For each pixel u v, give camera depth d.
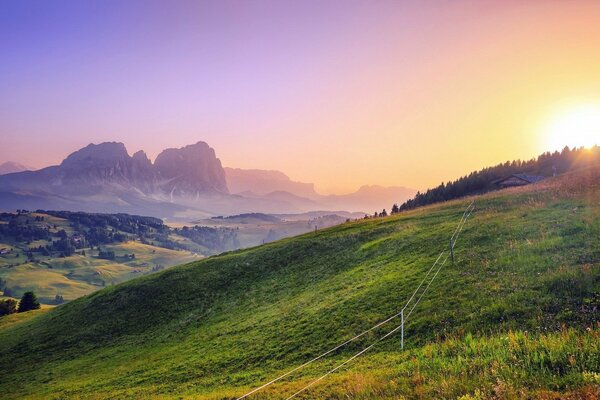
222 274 65.56
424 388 14.16
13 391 44.75
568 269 23.41
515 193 65.38
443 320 23.05
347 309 32.34
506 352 15.38
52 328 64.19
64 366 49.28
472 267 30.08
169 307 59.22
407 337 23.08
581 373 12.10
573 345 14.34
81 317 64.88
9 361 55.44
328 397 17.59
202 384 29.08
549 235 32.03
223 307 53.44
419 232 52.09
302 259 62.09
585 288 20.39
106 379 39.12
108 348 52.06
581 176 71.56
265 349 31.78
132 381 35.50
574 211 38.94
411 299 28.50
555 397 10.93
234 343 36.56
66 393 37.84
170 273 71.75
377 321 27.58
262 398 20.73
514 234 35.69
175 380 32.16
